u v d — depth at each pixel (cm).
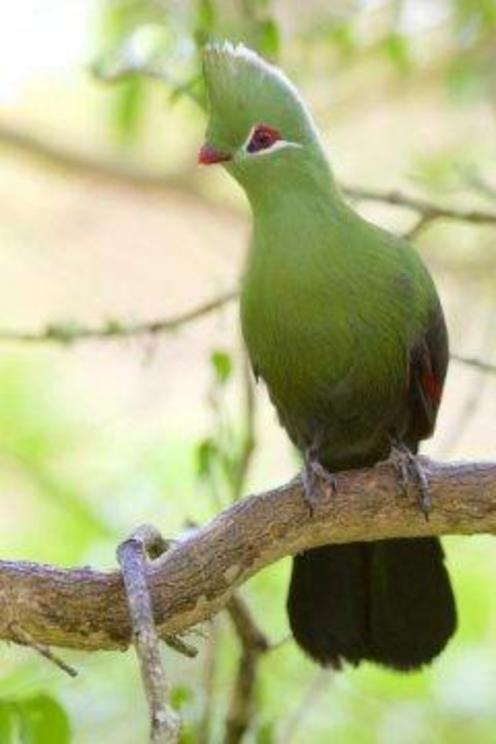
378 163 1788
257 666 954
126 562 789
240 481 968
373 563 910
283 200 871
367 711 1334
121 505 1430
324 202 875
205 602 822
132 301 1797
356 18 1476
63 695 1193
